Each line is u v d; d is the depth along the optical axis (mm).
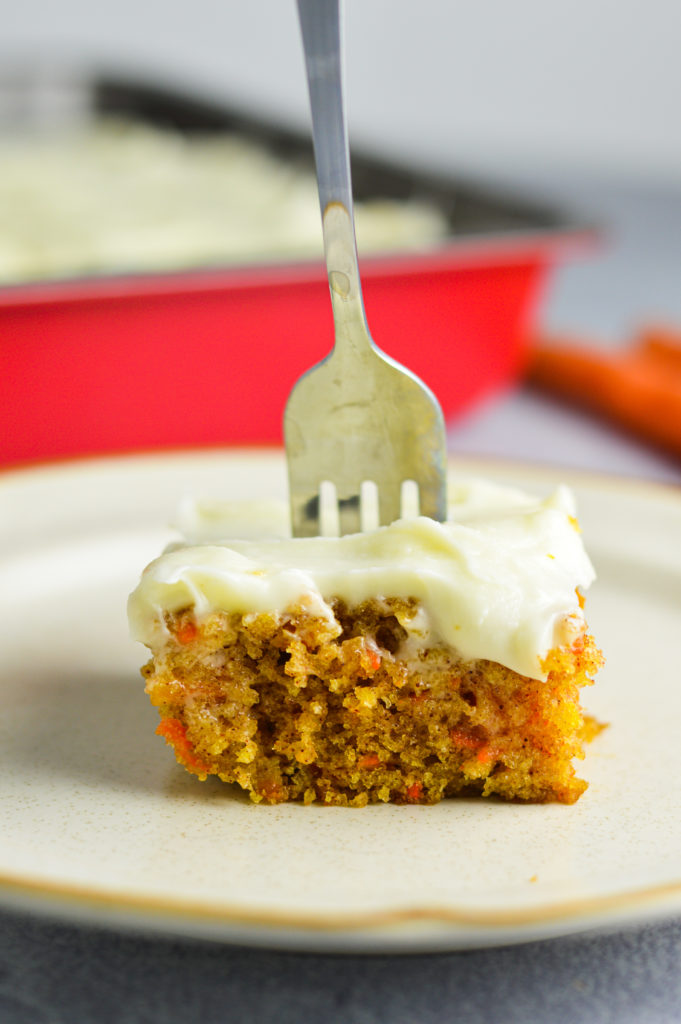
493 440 508
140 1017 267
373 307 480
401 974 276
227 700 309
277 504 341
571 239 495
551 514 323
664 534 396
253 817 305
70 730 333
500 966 278
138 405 462
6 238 527
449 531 313
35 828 300
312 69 302
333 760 310
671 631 368
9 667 356
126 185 623
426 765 311
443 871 288
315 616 305
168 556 311
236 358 466
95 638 369
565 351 551
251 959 279
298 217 569
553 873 288
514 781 309
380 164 593
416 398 323
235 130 689
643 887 267
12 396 448
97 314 445
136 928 264
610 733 331
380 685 308
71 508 409
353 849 295
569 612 307
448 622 304
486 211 538
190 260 497
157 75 750
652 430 508
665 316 631
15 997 270
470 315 493
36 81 732
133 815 304
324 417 325
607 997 272
